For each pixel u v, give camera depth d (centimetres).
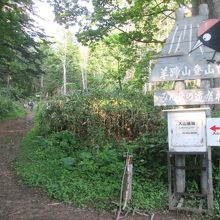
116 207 668
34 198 741
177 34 715
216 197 677
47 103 1408
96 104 1237
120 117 1196
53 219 629
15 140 1527
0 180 888
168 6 1689
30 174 884
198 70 671
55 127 1316
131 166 690
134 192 712
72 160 944
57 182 805
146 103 1309
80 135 1219
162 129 988
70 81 6875
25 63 2600
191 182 718
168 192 688
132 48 1869
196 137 648
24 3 1881
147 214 646
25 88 2798
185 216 636
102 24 1627
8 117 2836
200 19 711
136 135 1182
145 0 1441
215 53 666
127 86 1858
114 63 3628
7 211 667
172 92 686
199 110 643
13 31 1767
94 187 761
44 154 1095
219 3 841
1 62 2323
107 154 920
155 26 1666
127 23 1648
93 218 632
